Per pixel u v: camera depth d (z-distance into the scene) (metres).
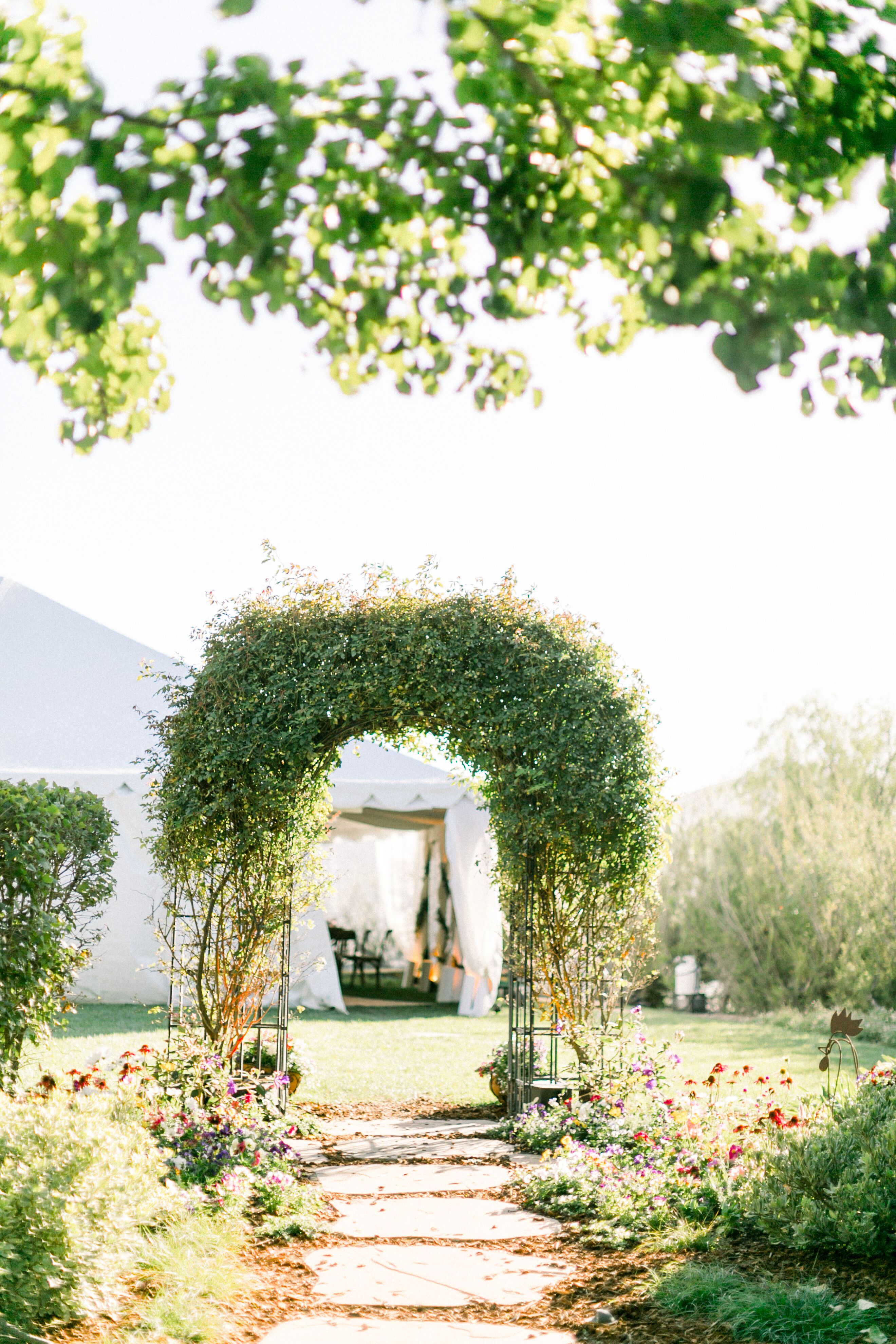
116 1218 4.02
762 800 17.91
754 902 16.94
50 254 2.64
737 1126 5.90
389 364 3.67
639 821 7.92
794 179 2.62
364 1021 15.29
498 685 7.91
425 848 21.88
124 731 16.28
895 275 2.59
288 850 7.86
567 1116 7.36
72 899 8.00
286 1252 4.82
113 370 3.68
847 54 2.56
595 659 8.07
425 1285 4.42
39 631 17.55
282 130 2.56
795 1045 12.72
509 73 2.60
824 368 2.84
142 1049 6.86
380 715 8.04
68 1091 5.17
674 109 2.49
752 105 2.52
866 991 15.24
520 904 8.29
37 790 6.43
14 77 2.42
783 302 2.53
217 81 2.49
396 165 2.91
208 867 7.66
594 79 2.59
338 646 7.74
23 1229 3.64
